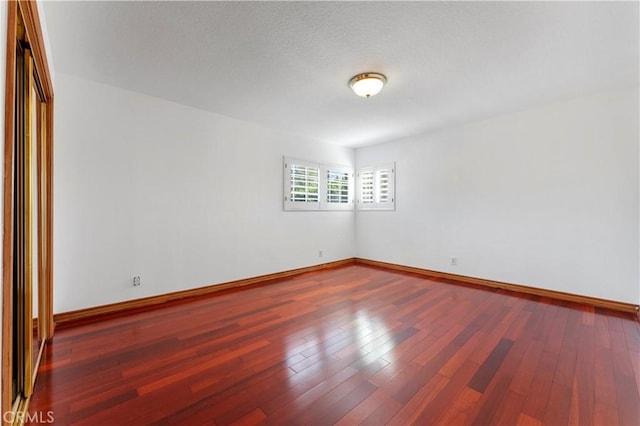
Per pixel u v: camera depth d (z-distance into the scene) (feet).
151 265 10.18
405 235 15.70
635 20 6.04
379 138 15.80
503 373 5.85
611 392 5.24
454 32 6.50
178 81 9.00
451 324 8.32
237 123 12.57
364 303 10.23
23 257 5.07
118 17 6.03
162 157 10.43
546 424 4.49
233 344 7.13
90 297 8.96
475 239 12.94
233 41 6.88
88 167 8.93
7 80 3.25
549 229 10.94
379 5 5.66
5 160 3.19
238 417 4.67
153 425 4.50
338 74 8.48
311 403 5.00
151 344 7.11
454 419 4.61
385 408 4.87
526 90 9.60
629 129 9.37
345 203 17.66
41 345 6.93
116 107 9.43
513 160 11.76
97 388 5.38
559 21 6.12
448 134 13.82
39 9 5.47
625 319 8.68
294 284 12.88
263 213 13.56
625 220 9.48
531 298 10.75
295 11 5.83
